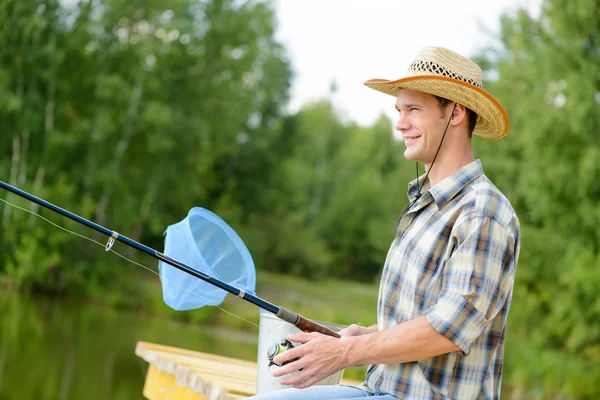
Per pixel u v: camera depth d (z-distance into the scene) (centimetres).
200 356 448
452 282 230
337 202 4341
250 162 3334
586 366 1705
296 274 3550
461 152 258
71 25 2348
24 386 983
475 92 250
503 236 233
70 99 2411
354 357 232
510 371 1758
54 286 2191
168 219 2811
